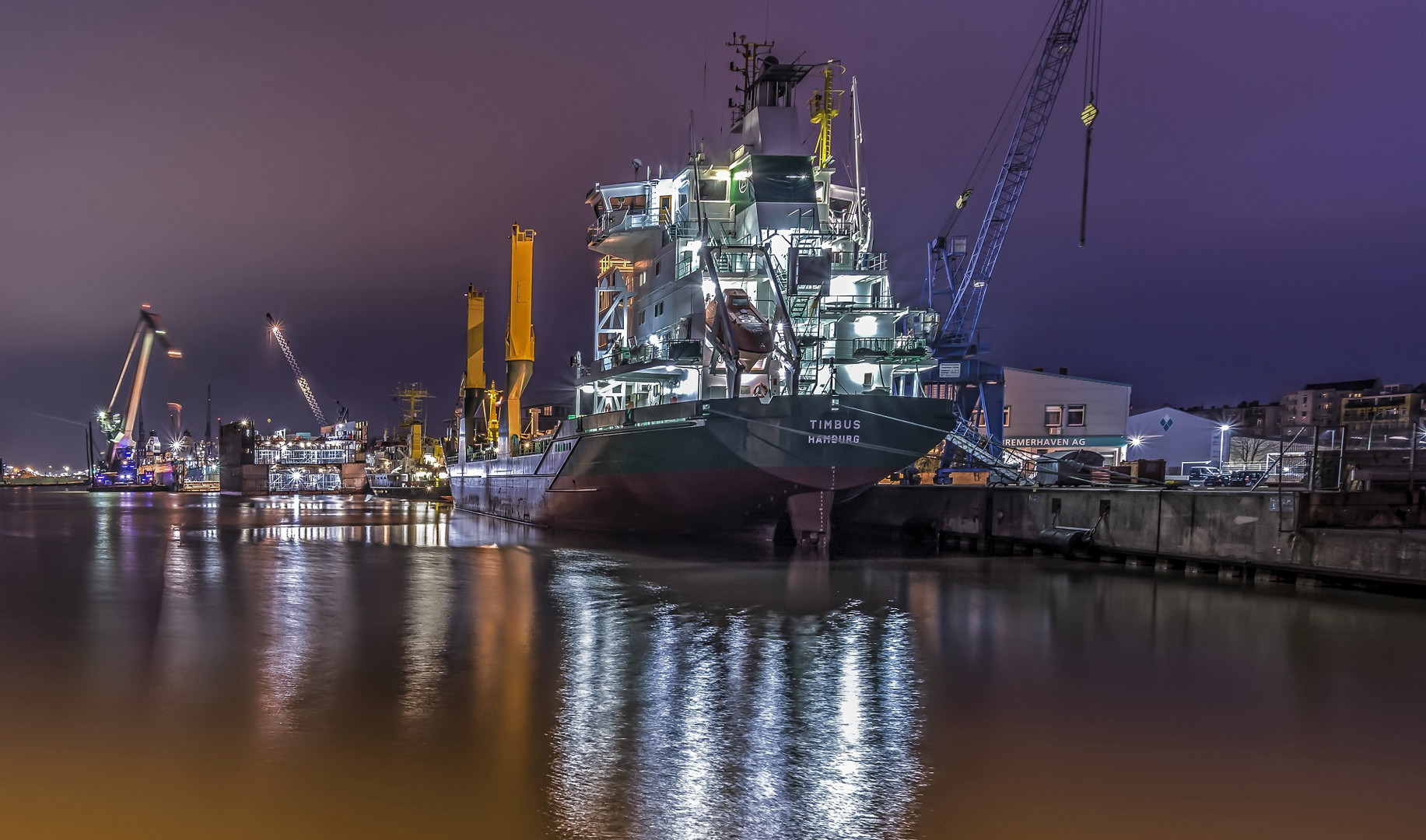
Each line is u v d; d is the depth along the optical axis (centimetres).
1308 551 2420
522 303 5475
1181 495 2811
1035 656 1675
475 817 915
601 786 1002
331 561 3183
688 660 1612
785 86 3706
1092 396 7119
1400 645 1764
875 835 891
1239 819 955
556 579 2675
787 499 3269
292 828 888
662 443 3331
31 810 926
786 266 3294
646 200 3972
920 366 3494
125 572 2845
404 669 1517
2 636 1772
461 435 7038
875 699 1367
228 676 1459
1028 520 3425
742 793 988
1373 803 1001
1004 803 982
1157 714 1315
